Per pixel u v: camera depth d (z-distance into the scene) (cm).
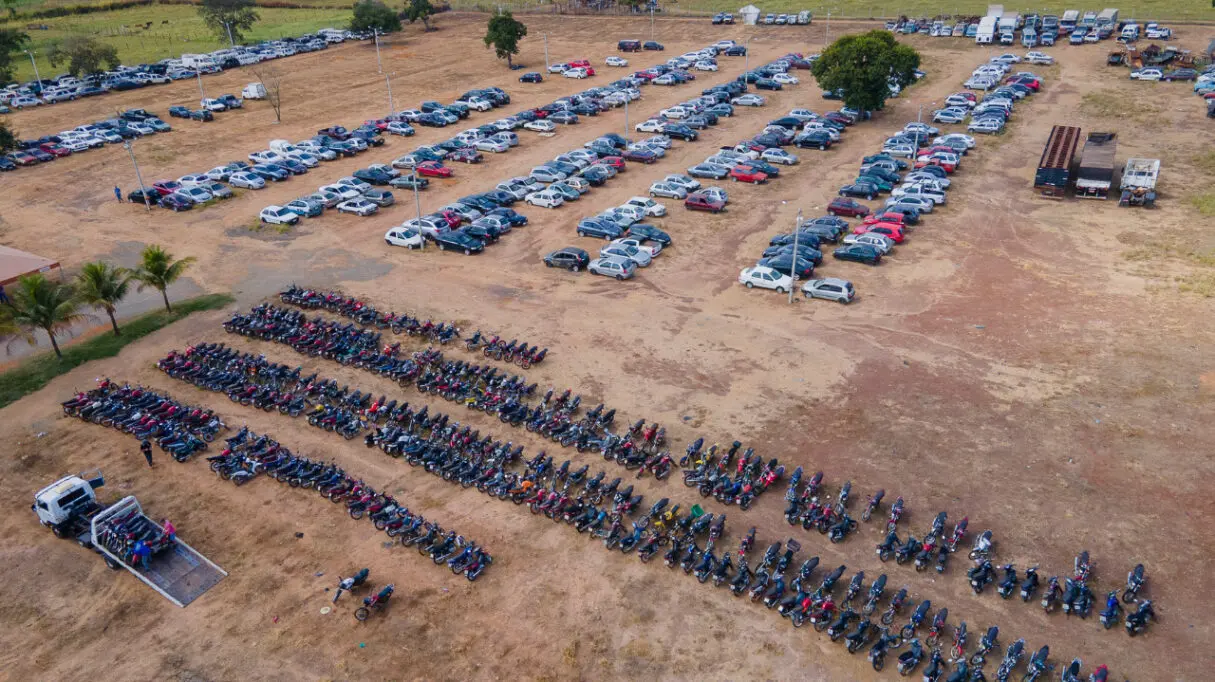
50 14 15575
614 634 2589
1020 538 2922
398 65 11438
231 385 3947
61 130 8656
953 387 3844
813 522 2984
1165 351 4047
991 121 7712
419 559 2917
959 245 5425
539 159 7500
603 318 4619
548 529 3052
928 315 4531
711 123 8400
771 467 3228
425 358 4097
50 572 2916
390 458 3478
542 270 5288
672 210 6231
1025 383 3850
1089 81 9281
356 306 4684
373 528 3070
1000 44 11194
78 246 5841
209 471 3416
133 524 2953
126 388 3900
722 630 2597
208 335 4566
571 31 13325
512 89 10050
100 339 4553
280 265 5472
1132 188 5969
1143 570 2681
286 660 2520
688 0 15200
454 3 15800
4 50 10600
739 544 2944
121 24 14850
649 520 3006
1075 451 3362
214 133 8500
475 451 3388
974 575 2697
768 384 3925
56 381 4144
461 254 5566
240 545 2995
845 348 4222
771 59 11056
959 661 2348
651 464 3294
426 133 8369
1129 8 12456
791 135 7706
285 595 2769
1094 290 4725
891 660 2489
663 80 10031
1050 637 2528
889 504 3111
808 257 5097
